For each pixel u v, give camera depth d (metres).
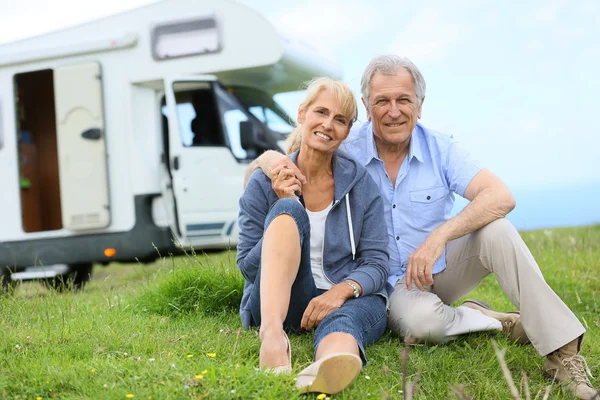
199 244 6.80
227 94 6.85
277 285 2.59
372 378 2.68
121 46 6.91
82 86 6.99
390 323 3.24
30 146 8.20
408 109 3.12
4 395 2.34
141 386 2.34
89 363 2.67
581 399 2.59
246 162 6.94
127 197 6.91
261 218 3.09
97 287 5.93
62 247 7.03
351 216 3.09
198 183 6.75
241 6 6.71
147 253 6.88
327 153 3.03
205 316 3.80
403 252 3.31
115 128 6.96
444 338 3.14
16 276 6.97
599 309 4.41
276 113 7.34
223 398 2.22
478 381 2.76
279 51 6.60
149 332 3.30
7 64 7.18
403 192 3.29
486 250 2.91
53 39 7.16
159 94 7.06
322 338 2.58
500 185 3.07
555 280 5.22
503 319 3.29
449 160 3.27
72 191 7.00
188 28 6.83
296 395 2.29
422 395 2.58
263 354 2.52
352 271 3.06
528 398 2.03
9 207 7.18
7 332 3.26
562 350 2.72
